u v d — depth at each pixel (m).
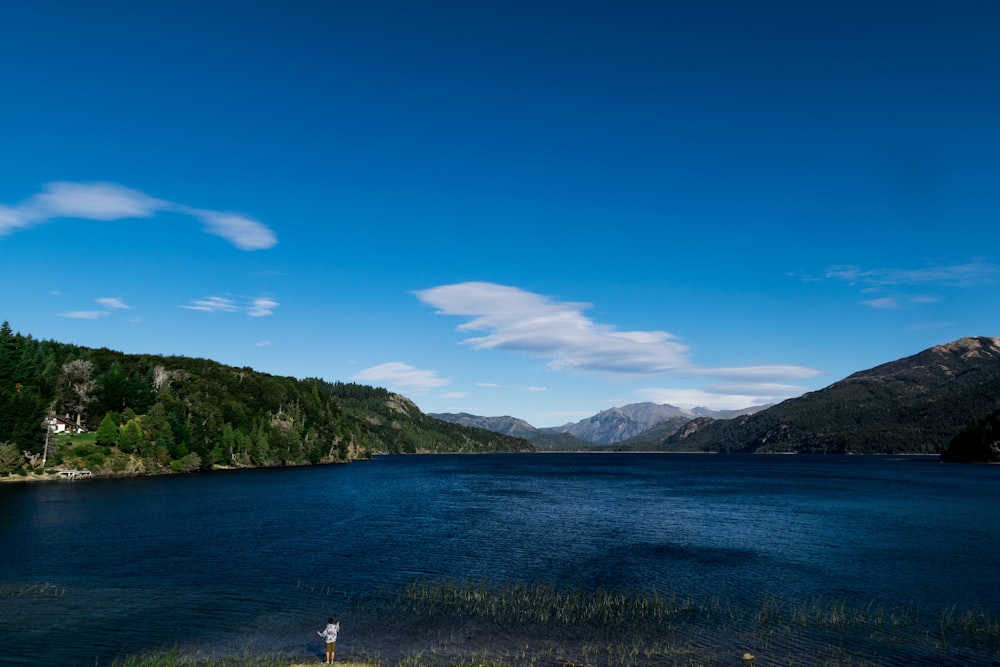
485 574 53.41
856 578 52.50
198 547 63.97
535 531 77.38
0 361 177.75
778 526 83.12
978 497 126.25
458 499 119.75
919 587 49.50
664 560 59.78
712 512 99.69
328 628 33.00
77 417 183.25
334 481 166.88
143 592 46.41
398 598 45.53
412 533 74.94
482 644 36.16
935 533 77.06
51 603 43.34
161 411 189.12
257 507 100.44
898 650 35.47
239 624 39.38
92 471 158.00
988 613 42.50
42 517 84.38
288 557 59.50
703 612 42.53
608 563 58.22
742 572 54.66
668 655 34.56
